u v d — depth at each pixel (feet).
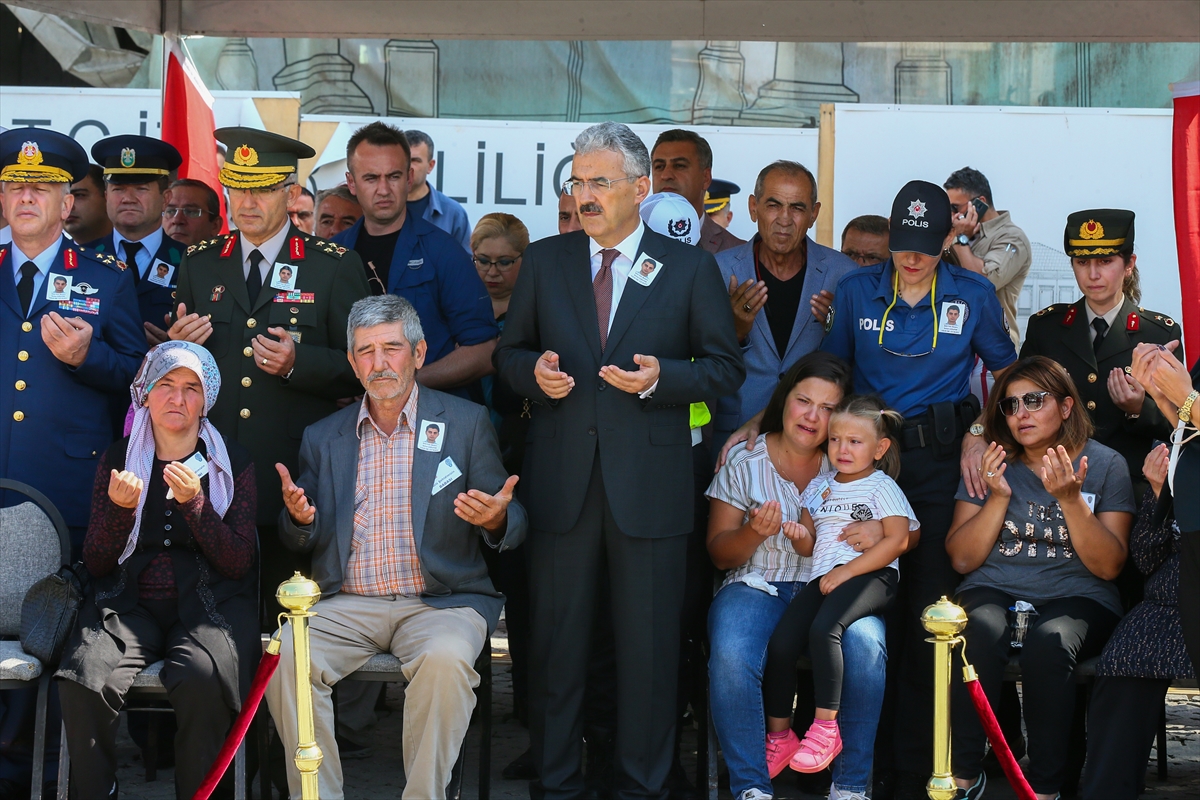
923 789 15.31
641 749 14.37
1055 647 14.16
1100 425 16.39
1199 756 17.74
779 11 20.53
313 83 28.25
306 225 22.43
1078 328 16.69
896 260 15.94
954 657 14.53
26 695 14.70
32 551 14.73
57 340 14.88
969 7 20.13
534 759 14.83
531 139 24.61
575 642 14.57
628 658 14.43
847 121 24.22
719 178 24.48
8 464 15.25
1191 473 12.72
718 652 14.44
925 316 16.01
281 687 13.75
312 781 11.62
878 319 16.14
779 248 17.20
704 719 15.64
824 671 14.08
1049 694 14.11
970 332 15.96
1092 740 14.06
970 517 15.37
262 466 15.66
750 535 15.03
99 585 14.16
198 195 20.44
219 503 14.34
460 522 14.90
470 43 28.14
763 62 28.19
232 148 15.85
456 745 13.82
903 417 15.87
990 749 16.62
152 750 16.07
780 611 15.01
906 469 15.74
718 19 20.65
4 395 15.35
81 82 28.71
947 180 23.48
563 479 14.53
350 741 17.49
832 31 20.59
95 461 15.70
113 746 13.52
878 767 15.75
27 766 14.83
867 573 14.69
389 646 14.56
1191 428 12.92
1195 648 12.82
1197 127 19.67
